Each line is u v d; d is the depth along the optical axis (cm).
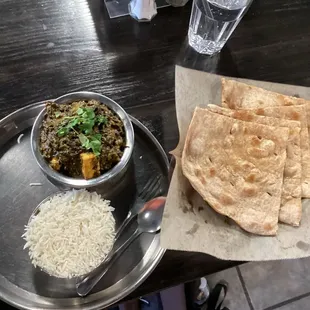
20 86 45
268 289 72
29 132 43
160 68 48
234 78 46
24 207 40
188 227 38
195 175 39
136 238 39
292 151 42
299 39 52
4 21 48
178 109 43
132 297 38
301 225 40
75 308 36
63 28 48
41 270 37
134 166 42
